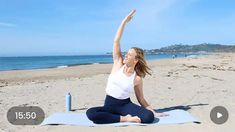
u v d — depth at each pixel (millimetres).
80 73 10422
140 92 3244
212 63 15398
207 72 9039
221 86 5949
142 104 3299
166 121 3043
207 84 6254
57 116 3254
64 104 4184
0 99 4664
